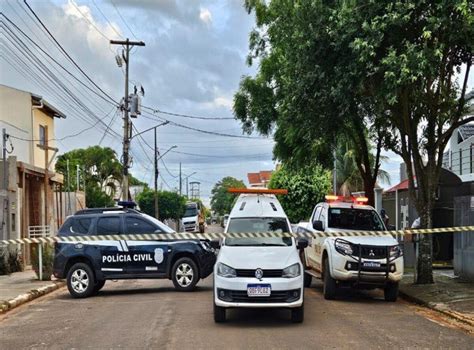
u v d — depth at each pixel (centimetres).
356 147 1989
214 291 977
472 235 1435
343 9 1155
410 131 1404
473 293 1263
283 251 1013
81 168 5522
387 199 2519
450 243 1875
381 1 1137
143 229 1405
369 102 1338
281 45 1540
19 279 1716
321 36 1240
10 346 858
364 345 820
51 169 3058
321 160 2203
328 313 1097
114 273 1385
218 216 12269
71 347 835
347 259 1241
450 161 2841
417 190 1505
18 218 2136
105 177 6084
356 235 1246
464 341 855
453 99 1506
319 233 1225
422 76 1137
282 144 2245
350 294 1393
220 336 880
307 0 1252
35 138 2852
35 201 2575
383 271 1234
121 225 1407
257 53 2239
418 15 1135
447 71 1369
